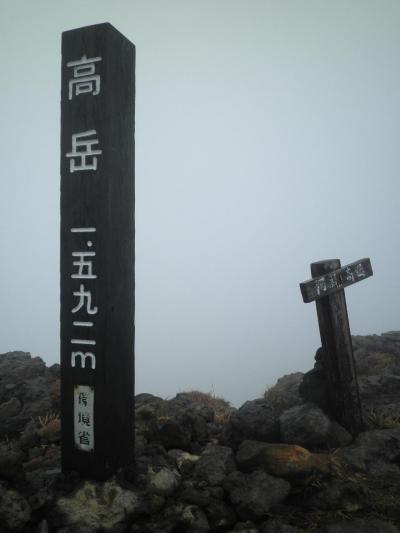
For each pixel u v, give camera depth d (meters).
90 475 1.52
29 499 1.42
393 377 2.24
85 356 1.55
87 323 1.54
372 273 1.96
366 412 1.97
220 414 2.27
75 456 1.55
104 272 1.52
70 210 1.57
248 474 1.56
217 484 1.54
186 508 1.43
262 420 1.74
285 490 1.48
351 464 1.61
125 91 1.63
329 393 1.85
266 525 1.40
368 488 1.52
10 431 2.07
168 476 1.52
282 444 1.62
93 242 1.54
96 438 1.52
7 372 2.53
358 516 1.42
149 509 1.45
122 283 1.60
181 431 1.80
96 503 1.44
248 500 1.45
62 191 1.59
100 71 1.54
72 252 1.57
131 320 1.65
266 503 1.45
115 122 1.57
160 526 1.40
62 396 1.58
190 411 1.99
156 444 1.78
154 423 1.86
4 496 1.36
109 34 1.54
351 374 1.82
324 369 1.89
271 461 1.56
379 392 2.18
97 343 1.53
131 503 1.43
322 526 1.38
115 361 1.56
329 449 1.71
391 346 2.79
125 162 1.62
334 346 1.82
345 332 1.83
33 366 2.59
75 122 1.58
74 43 1.58
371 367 2.51
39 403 2.23
